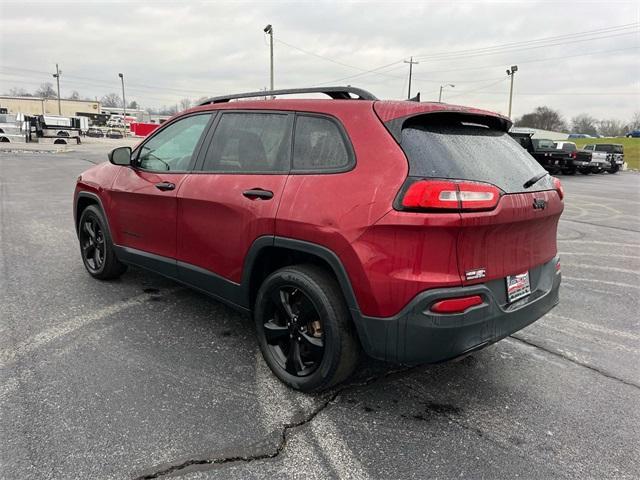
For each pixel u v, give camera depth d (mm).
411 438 2525
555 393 3035
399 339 2414
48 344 3391
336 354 2662
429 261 2320
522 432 2615
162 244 3812
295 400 2834
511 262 2658
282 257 3111
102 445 2352
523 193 2658
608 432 2639
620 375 3303
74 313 3959
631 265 6367
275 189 2898
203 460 2287
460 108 2723
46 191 11258
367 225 2426
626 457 2432
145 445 2369
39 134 39531
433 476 2252
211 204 3268
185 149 3701
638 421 2752
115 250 4387
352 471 2262
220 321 3922
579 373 3312
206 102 3783
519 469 2322
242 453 2352
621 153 39250
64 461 2232
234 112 3428
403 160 2428
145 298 4359
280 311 3008
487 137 2893
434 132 2611
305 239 2691
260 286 3184
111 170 4445
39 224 7453
